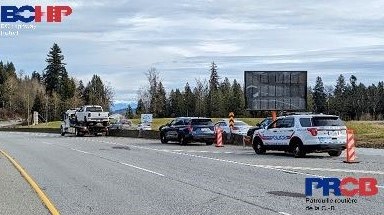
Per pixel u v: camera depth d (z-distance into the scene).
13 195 13.44
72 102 130.62
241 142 36.09
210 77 135.88
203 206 11.53
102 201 12.38
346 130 23.64
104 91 121.88
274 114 41.59
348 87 142.50
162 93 121.50
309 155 26.08
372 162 21.62
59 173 18.55
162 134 39.41
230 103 119.38
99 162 22.81
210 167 20.09
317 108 142.38
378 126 49.00
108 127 57.62
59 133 71.69
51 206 11.72
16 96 162.50
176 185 15.05
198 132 35.94
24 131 87.69
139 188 14.51
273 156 25.42
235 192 13.55
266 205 11.56
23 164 22.17
